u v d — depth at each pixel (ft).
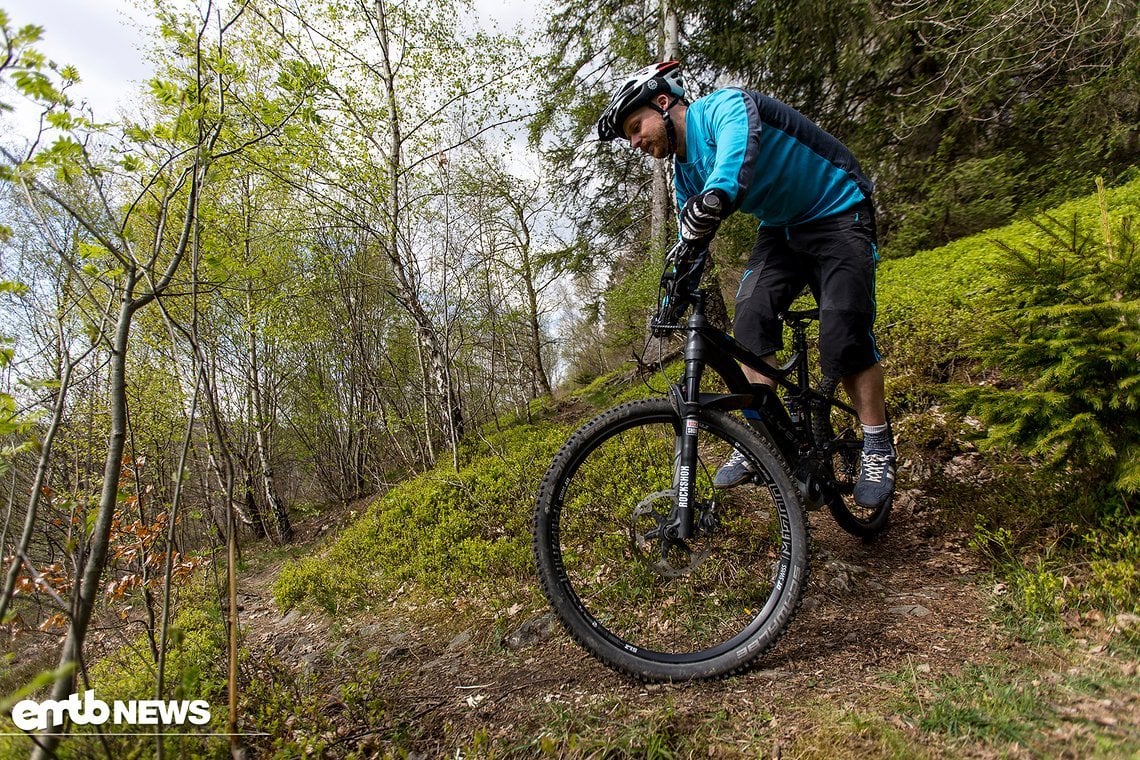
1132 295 6.64
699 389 6.30
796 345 7.84
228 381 33.91
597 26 32.42
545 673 6.54
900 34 27.30
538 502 6.18
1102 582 5.97
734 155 5.92
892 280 21.98
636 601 7.50
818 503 7.36
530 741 5.28
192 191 5.63
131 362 23.30
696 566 6.80
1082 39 25.43
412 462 29.40
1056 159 26.22
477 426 31.19
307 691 6.94
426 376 26.45
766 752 4.66
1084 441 6.59
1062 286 6.78
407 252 25.41
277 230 27.50
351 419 35.17
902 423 10.85
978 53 25.44
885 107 29.19
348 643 9.09
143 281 6.26
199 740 5.33
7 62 3.99
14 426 4.55
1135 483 6.05
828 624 6.50
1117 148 25.94
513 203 34.01
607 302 32.71
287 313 31.94
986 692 4.97
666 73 6.84
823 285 6.97
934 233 27.55
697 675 5.75
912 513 8.92
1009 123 27.91
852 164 6.79
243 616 14.11
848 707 5.03
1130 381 6.17
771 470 6.29
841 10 27.86
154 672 6.63
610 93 32.78
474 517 13.34
